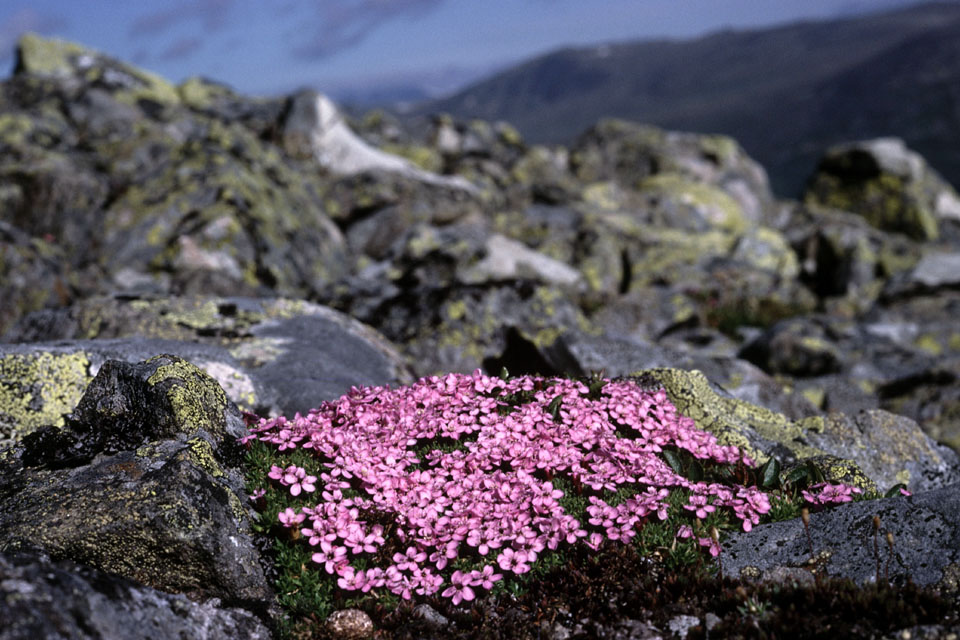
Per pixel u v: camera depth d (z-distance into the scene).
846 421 0.46
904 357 0.85
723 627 0.30
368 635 0.31
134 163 1.14
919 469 0.45
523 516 0.34
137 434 0.35
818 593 0.30
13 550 0.30
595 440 0.38
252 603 0.32
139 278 0.92
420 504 0.35
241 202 1.00
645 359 0.57
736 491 0.36
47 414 0.40
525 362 0.66
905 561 0.32
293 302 0.58
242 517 0.33
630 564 0.33
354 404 0.40
